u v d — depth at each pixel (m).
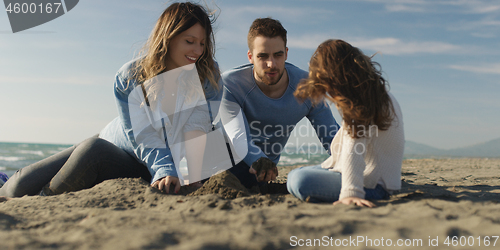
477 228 1.21
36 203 1.82
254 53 2.61
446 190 2.32
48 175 2.46
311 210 1.51
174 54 2.39
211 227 1.24
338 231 1.19
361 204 1.59
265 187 2.54
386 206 1.57
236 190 2.04
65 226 1.30
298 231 1.20
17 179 2.40
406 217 1.35
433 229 1.19
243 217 1.36
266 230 1.20
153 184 2.15
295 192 1.84
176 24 2.31
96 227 1.26
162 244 1.06
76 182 2.28
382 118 1.66
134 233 1.14
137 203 1.81
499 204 1.59
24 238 1.12
